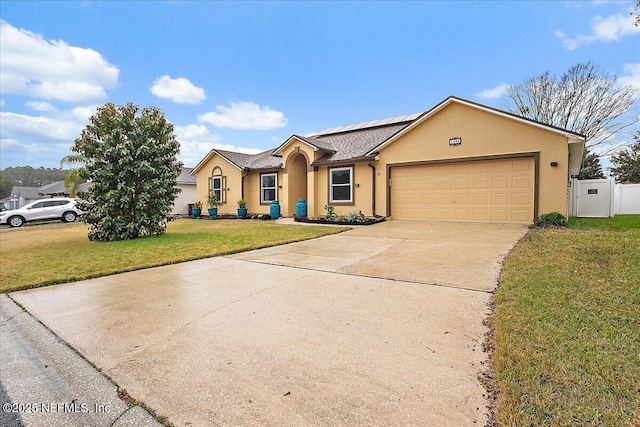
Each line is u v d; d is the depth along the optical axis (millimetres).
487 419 1942
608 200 14570
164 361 2830
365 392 2271
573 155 12125
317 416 2053
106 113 10555
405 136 13195
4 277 5887
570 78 22625
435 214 12641
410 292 4340
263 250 7906
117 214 10562
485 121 11438
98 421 2152
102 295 4754
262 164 19094
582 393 2104
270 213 17328
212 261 6844
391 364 2613
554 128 10148
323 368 2602
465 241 8016
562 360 2486
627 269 4781
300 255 7086
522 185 10883
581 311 3404
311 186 15836
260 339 3150
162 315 3875
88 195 10477
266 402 2219
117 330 3514
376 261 6246
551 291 4020
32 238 11992
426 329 3217
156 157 11164
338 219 13742
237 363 2738
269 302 4160
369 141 16172
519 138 10852
